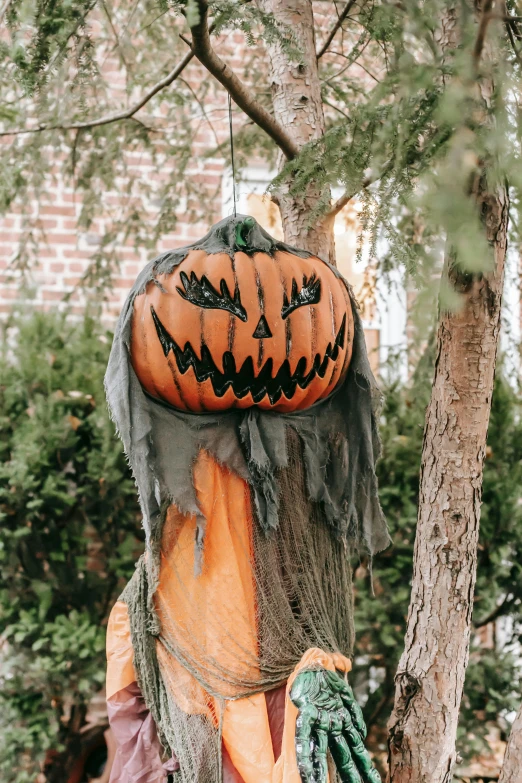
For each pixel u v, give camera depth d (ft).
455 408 7.07
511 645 13.25
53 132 10.55
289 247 6.44
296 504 6.20
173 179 12.69
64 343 12.47
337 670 5.96
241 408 6.08
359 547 6.74
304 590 6.11
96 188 14.25
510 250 9.14
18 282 13.92
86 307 12.63
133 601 6.29
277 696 5.89
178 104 12.27
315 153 6.23
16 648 11.55
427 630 7.06
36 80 6.82
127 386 5.90
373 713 11.88
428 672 6.99
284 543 6.11
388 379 12.76
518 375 12.55
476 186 6.58
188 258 6.04
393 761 7.06
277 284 5.98
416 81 5.20
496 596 12.00
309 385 6.10
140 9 11.09
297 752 5.31
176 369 5.85
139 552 11.95
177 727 5.82
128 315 6.01
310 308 6.07
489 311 6.95
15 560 11.59
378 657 12.00
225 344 5.84
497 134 4.59
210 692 5.79
